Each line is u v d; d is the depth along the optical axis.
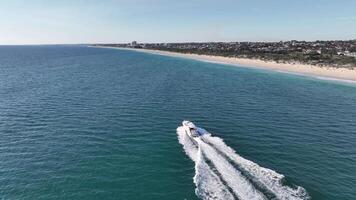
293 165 28.86
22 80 83.75
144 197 23.33
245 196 22.28
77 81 82.25
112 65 137.25
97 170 27.81
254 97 61.72
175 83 79.38
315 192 23.92
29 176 26.80
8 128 39.81
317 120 45.09
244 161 28.19
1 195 23.81
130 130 39.12
